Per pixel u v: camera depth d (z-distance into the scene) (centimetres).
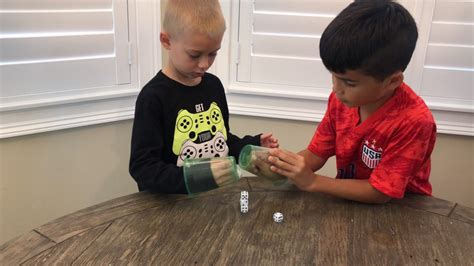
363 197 111
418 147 108
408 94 111
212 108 131
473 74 168
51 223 99
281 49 175
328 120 129
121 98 171
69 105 161
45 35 150
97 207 105
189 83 125
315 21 169
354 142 119
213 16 111
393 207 111
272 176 109
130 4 162
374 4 98
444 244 97
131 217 102
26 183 164
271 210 107
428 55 168
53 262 86
